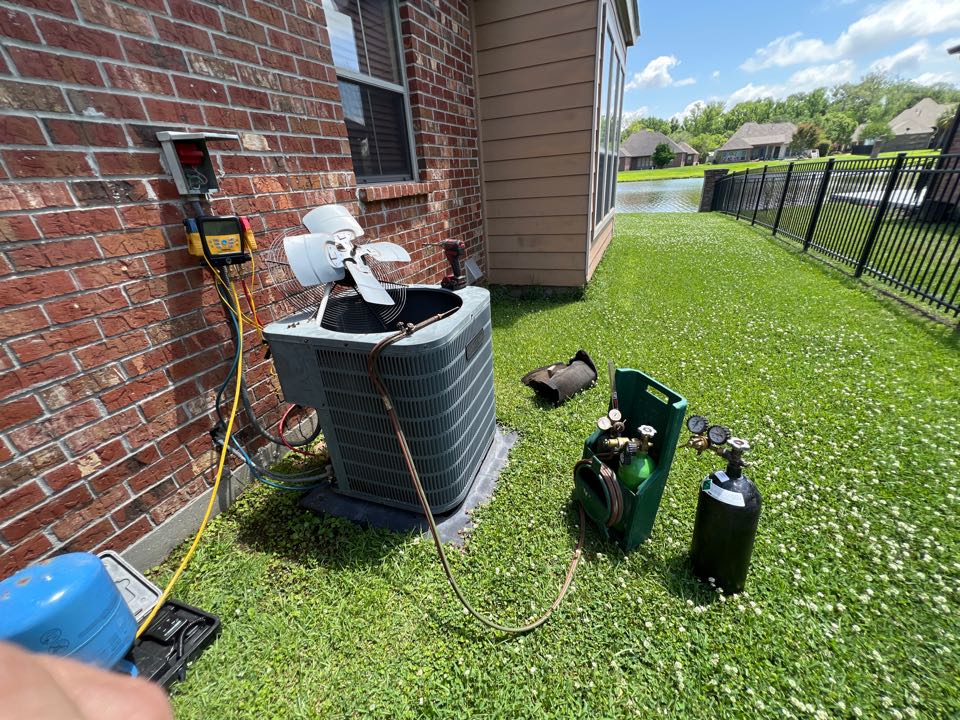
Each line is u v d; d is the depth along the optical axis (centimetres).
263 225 229
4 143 137
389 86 342
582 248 508
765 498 208
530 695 139
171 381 193
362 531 202
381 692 141
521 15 435
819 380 307
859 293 487
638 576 175
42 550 155
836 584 168
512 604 166
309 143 253
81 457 164
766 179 1047
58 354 155
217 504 217
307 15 244
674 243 849
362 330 229
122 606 137
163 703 39
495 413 260
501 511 208
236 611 168
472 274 348
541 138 475
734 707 133
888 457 227
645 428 172
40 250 147
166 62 178
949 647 146
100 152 161
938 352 338
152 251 180
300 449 242
